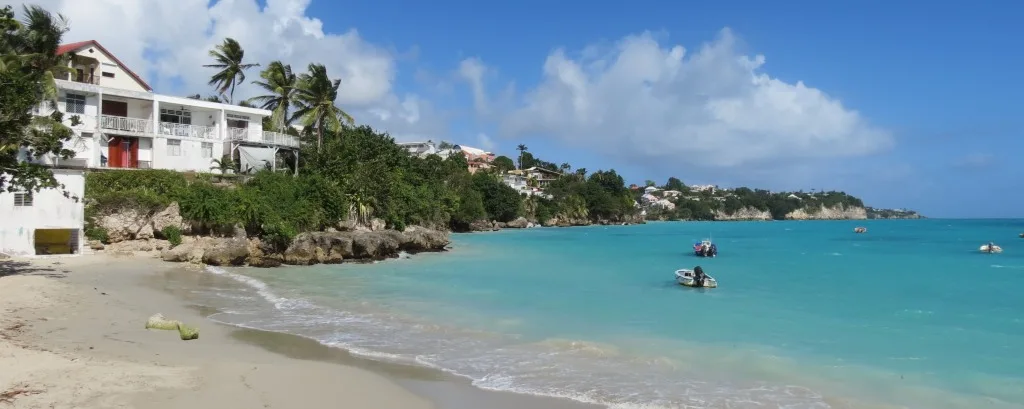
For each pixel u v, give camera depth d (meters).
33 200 31.38
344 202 47.53
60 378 10.82
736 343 17.98
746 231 127.06
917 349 17.55
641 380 13.81
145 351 13.84
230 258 36.09
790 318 22.34
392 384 12.85
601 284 31.91
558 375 14.05
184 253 35.22
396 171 64.25
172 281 27.80
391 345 16.59
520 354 15.92
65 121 41.25
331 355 15.18
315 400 11.38
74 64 47.59
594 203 144.62
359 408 11.13
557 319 21.34
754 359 16.06
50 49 39.75
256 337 16.94
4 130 22.03
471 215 93.50
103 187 38.00
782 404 12.35
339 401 11.45
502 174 143.25
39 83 29.06
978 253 62.53
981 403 12.77
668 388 13.24
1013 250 68.69
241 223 39.19
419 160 86.00
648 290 29.83
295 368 13.42
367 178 51.69
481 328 19.36
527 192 134.62
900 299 27.77
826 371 15.04
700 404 12.21
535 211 124.12
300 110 60.38
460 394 12.41
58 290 21.45
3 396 9.63
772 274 39.66
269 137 53.59
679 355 16.33
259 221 39.84
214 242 37.06
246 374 12.53
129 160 45.53
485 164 153.25
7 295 19.30
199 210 37.97
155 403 10.07
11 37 37.22
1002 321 22.19
